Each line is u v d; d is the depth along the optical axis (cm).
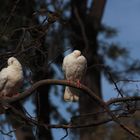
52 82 1314
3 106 1305
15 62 1474
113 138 2202
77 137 2369
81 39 2456
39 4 2058
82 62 1559
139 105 1472
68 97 1505
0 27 1702
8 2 2039
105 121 1339
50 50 1836
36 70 1546
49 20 1573
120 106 1479
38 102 1373
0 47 1892
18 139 2361
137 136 1330
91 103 2586
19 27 1684
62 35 2280
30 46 1539
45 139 2448
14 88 1487
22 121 1349
